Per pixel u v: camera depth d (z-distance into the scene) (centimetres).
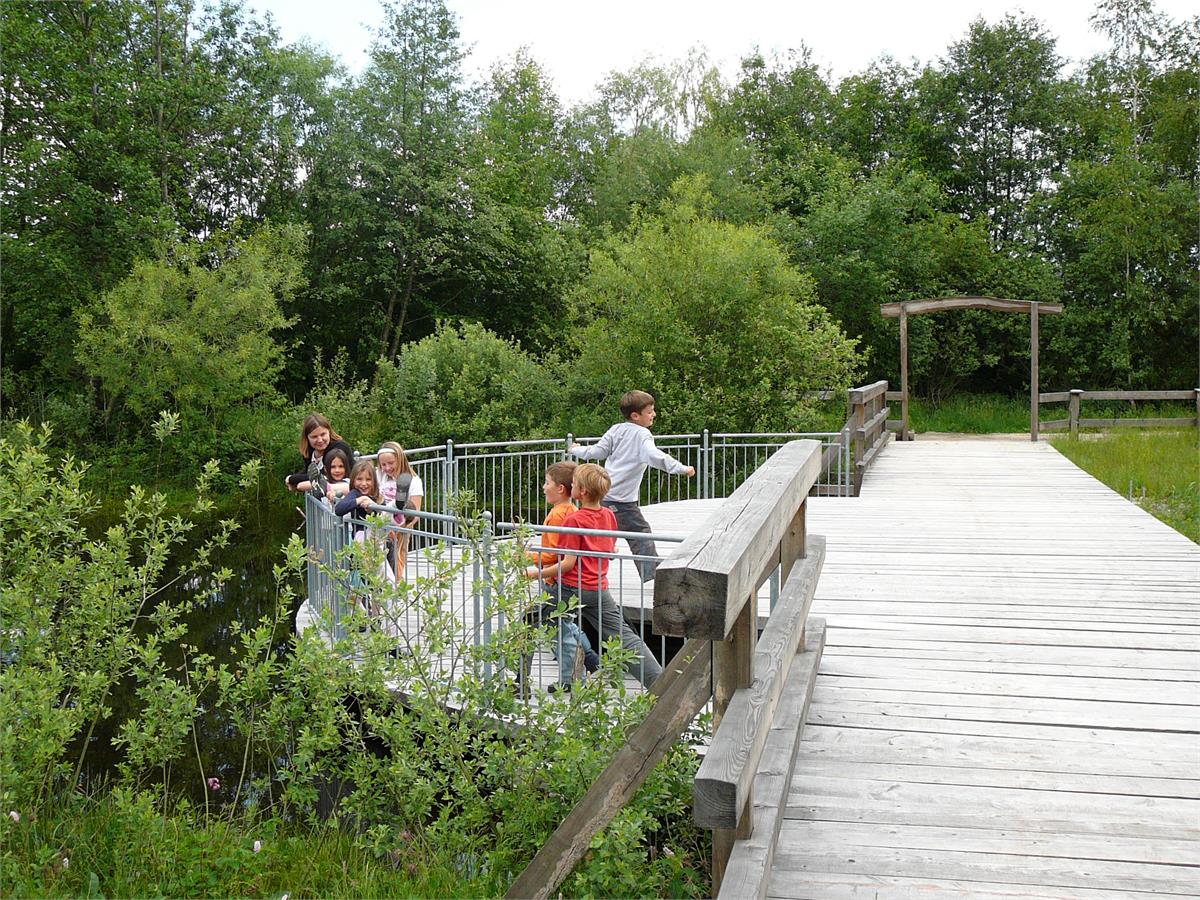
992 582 670
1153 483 1314
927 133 2952
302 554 474
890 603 614
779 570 447
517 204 2878
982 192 2988
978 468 1379
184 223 2256
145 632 862
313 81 2525
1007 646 522
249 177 2438
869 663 495
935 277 2692
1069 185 2745
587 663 528
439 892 373
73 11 2075
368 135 2511
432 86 2538
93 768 557
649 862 374
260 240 2027
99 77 2027
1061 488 1170
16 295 1998
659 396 1711
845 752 383
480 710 420
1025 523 916
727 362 1739
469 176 2577
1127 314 2631
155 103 2102
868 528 890
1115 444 1675
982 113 3002
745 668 299
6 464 477
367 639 448
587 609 493
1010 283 2686
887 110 3072
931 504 1044
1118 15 2864
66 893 374
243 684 465
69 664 451
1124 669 483
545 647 427
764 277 1791
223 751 584
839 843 312
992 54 2961
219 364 1892
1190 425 1931
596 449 676
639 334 1766
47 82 2020
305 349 2603
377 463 739
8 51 1959
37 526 450
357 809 438
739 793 249
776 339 1739
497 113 3216
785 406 1709
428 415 1820
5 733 384
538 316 2664
